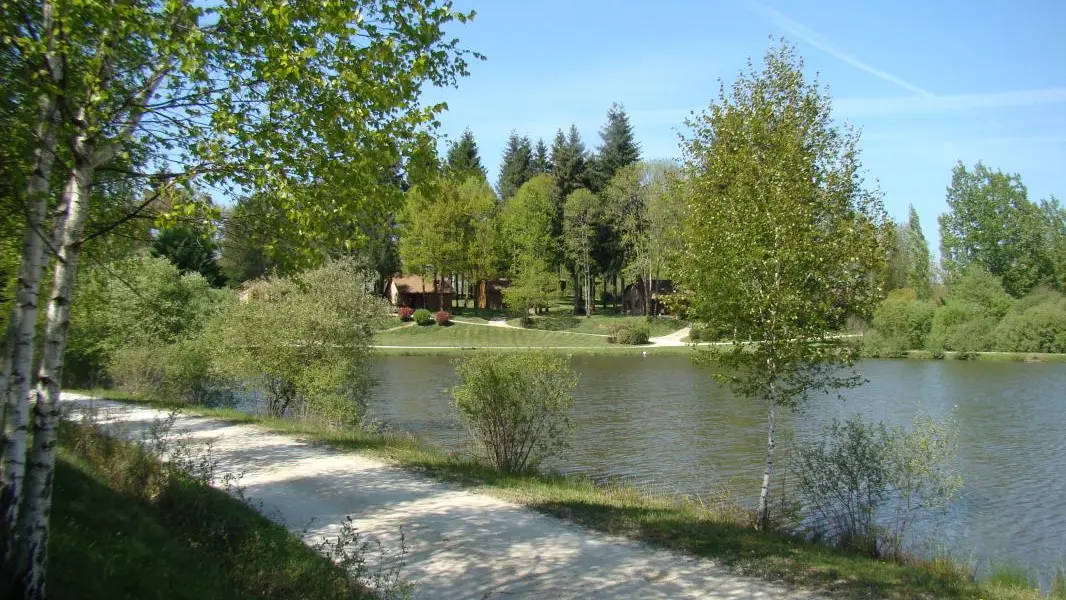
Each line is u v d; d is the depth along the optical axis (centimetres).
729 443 2214
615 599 702
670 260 1354
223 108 667
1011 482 1762
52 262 902
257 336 2302
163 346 2828
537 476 1397
